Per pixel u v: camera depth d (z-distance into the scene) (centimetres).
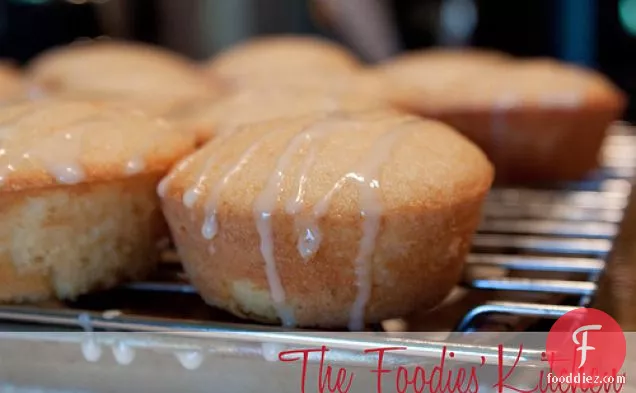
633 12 53
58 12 54
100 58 47
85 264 32
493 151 40
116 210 32
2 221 31
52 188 32
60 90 43
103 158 32
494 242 34
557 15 55
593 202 37
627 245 33
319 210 30
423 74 45
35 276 32
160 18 57
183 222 32
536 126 39
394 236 31
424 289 31
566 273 33
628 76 52
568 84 39
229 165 31
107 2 55
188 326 30
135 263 33
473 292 32
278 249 31
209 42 58
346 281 31
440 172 31
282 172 31
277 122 32
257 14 58
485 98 39
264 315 31
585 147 39
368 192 30
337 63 47
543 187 39
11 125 32
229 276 31
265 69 47
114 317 30
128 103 36
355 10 56
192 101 41
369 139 31
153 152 33
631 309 30
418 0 59
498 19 57
